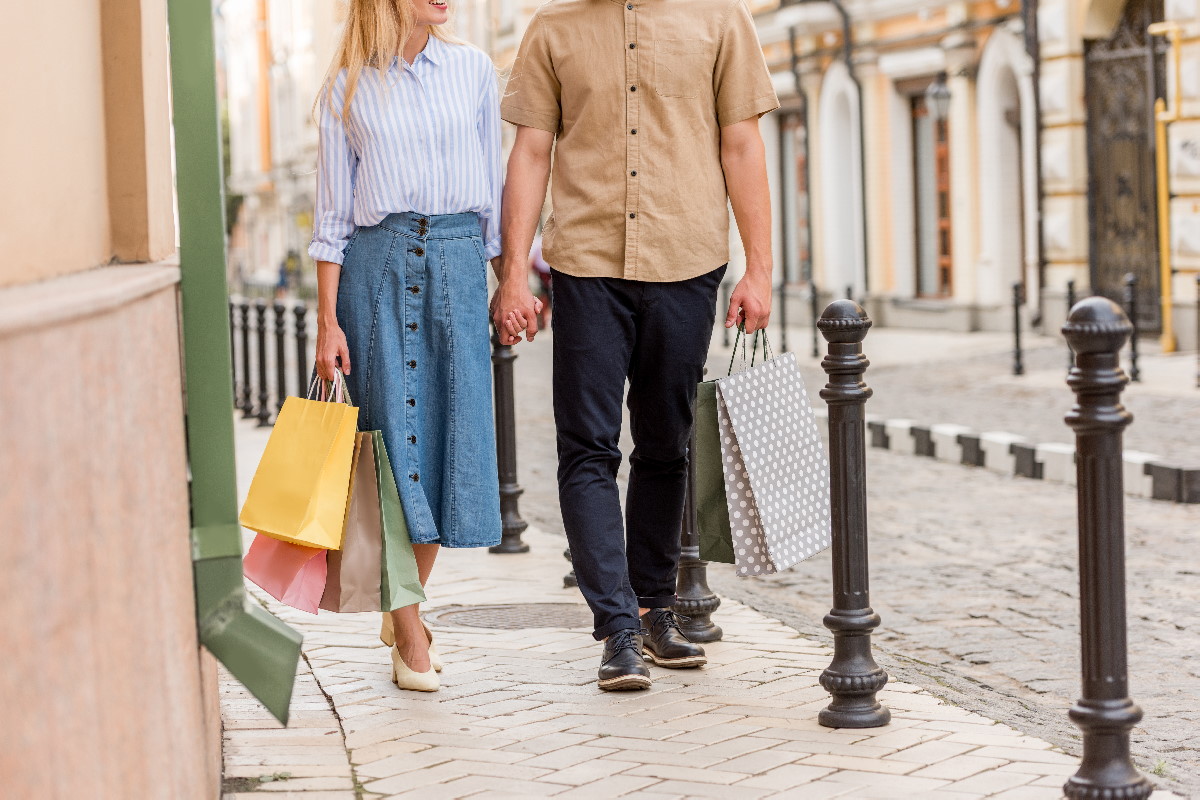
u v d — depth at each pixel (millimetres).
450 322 8633
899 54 45156
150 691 4922
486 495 8766
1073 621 12172
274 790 7043
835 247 49844
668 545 9555
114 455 4547
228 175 150125
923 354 37406
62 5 4980
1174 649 11125
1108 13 36656
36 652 3742
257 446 24375
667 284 9039
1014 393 28859
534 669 9539
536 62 9227
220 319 6438
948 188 44875
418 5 8516
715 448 8938
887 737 7969
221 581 6395
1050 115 38188
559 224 9117
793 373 9031
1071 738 8297
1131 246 36312
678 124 9023
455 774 7355
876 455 23109
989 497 18781
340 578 8258
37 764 3717
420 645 9000
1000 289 41812
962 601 13039
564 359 9109
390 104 8523
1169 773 7957
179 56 6434
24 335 3725
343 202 8641
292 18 114312
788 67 51969
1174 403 25203
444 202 8617
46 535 3838
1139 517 16812
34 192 4535
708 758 7609
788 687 9023
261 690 6410
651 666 9578
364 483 8312
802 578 14281
